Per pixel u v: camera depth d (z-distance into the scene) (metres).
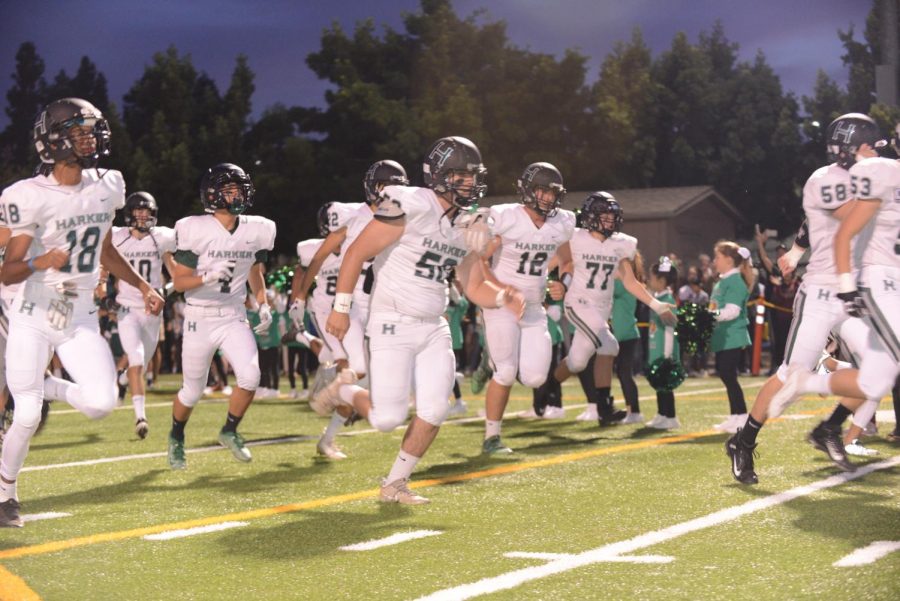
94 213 6.79
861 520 6.67
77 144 6.56
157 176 41.12
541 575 5.42
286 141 41.31
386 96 44.31
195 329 9.41
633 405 12.65
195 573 5.61
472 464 9.48
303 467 9.49
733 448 8.14
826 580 5.21
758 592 5.04
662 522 6.71
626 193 38.59
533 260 10.03
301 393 18.67
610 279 11.99
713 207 39.00
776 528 6.46
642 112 50.00
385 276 7.27
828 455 8.91
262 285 9.86
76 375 6.71
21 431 6.70
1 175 50.94
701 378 21.41
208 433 12.45
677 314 11.85
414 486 8.27
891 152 12.83
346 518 7.02
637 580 5.30
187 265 9.32
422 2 45.00
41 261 6.38
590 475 8.67
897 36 13.29
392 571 5.58
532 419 13.74
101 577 5.55
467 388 20.08
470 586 5.23
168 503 7.75
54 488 8.51
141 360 11.96
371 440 11.44
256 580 5.45
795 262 8.69
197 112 44.62
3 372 9.34
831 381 7.53
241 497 7.96
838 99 40.69
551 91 45.19
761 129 49.84
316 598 5.10
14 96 61.00
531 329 10.16
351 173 41.91
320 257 10.22
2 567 5.77
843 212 7.53
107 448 11.22
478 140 42.75
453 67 45.25
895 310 7.26
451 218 7.13
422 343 7.38
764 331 25.30
